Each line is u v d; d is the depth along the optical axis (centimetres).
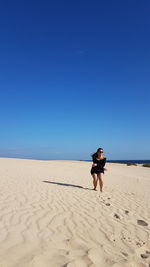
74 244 423
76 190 1018
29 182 1118
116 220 604
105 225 555
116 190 1145
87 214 631
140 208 769
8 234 434
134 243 464
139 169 3659
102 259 375
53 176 1527
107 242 453
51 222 532
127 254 408
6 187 917
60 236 454
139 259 395
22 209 613
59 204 712
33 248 386
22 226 484
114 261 373
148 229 555
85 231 500
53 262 345
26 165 2544
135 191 1158
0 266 316
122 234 507
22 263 332
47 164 3128
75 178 1540
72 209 668
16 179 1182
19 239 416
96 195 942
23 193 827
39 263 337
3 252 360
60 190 972
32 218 546
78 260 359
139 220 622
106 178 1738
